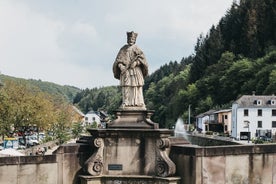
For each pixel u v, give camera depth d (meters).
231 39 171.12
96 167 20.00
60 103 144.50
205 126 140.00
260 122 119.88
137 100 20.72
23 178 19.23
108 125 20.44
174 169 19.44
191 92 162.00
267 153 20.03
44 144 76.31
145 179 19.69
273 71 128.38
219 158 19.30
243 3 175.38
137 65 20.83
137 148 20.08
